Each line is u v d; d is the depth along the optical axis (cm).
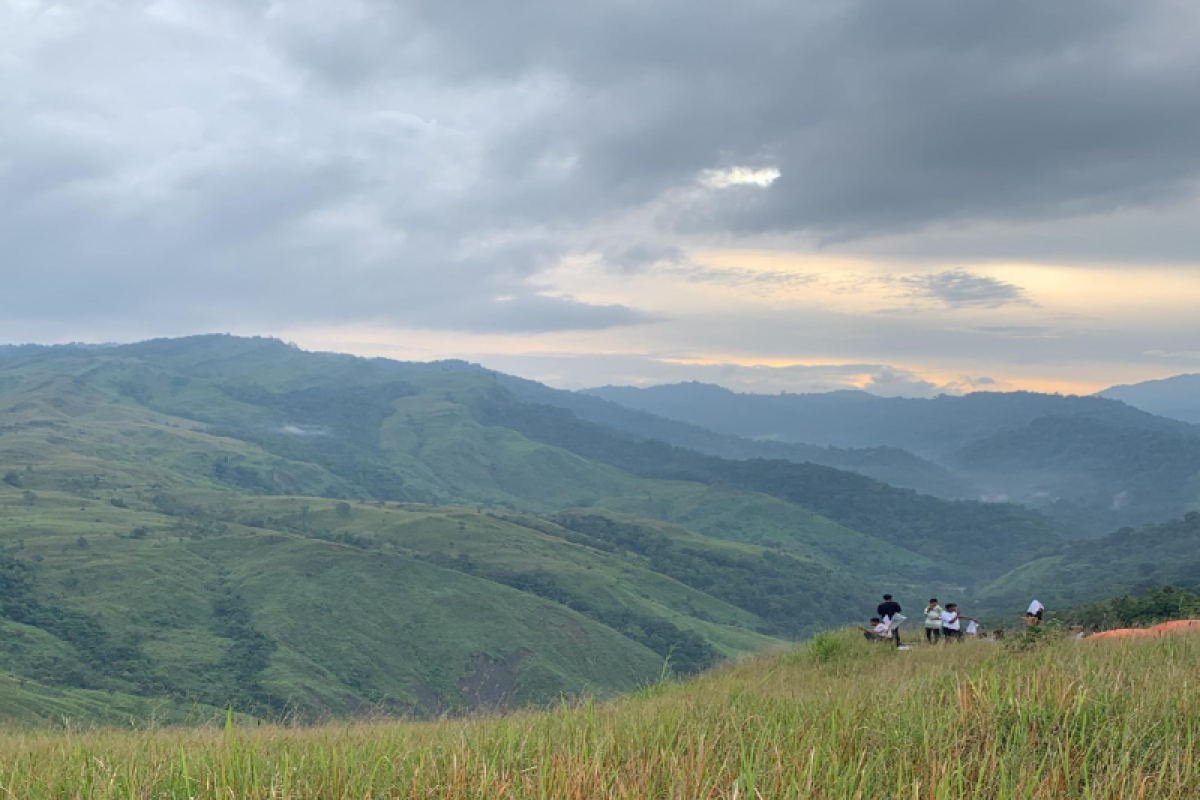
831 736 530
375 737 736
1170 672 746
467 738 654
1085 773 449
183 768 479
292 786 476
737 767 484
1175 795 431
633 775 459
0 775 541
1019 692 610
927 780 450
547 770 466
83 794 487
